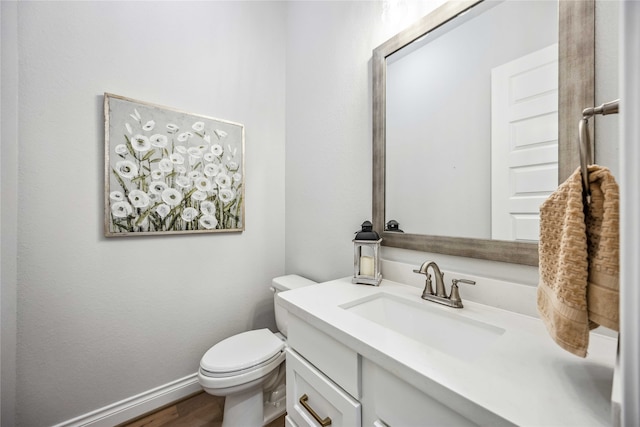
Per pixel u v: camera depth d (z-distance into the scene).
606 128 0.64
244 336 1.44
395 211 1.16
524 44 0.78
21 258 1.11
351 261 1.40
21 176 1.11
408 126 1.11
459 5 0.93
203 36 1.60
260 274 1.84
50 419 1.17
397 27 1.15
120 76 1.33
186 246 1.54
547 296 0.50
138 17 1.38
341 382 0.70
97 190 1.27
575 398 0.43
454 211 0.96
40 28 1.14
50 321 1.17
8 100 1.05
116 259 1.33
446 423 0.48
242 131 1.73
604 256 0.40
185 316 1.54
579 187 0.43
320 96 1.60
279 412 1.39
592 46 0.66
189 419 1.37
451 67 0.96
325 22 1.56
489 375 0.50
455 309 0.83
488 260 0.86
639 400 0.22
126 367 1.36
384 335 0.65
